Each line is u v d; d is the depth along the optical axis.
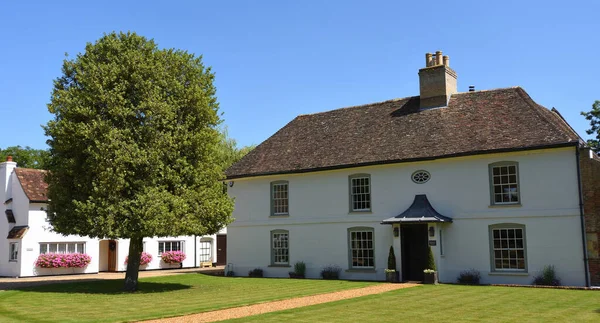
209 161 23.69
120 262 36.72
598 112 41.88
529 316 13.65
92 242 35.44
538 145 22.42
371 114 30.52
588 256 22.09
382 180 26.56
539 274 22.30
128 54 22.06
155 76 22.34
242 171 31.30
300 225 29.03
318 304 16.61
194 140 22.70
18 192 34.19
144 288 23.55
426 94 28.42
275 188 30.42
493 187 23.70
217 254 43.06
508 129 24.22
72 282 26.95
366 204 27.06
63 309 16.34
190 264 40.41
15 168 35.06
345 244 27.41
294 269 28.84
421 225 25.28
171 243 39.59
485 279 23.42
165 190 21.52
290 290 21.42
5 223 34.38
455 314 14.16
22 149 64.12
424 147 25.67
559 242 22.03
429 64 28.70
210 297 19.55
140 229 20.62
